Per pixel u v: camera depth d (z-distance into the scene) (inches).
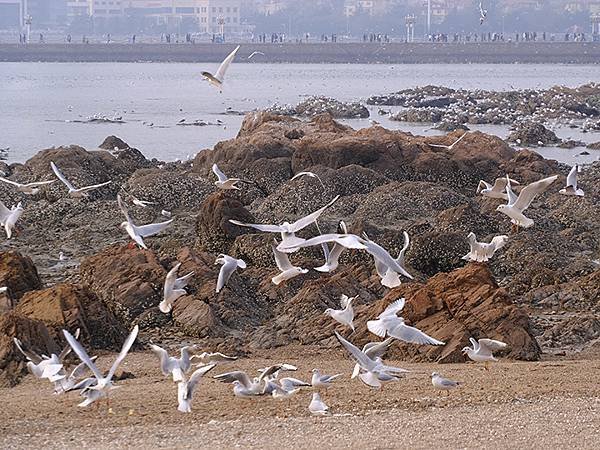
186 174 2320.4
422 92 5664.4
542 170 2415.1
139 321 1369.3
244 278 1520.7
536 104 4884.4
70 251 1808.6
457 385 991.6
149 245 1795.0
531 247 1720.0
